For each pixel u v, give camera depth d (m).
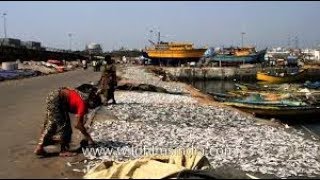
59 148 11.75
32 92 28.06
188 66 97.19
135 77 56.03
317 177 11.14
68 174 9.45
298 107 25.12
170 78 68.12
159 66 98.62
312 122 25.64
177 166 9.22
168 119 19.34
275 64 101.00
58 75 51.56
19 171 9.63
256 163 12.02
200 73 86.19
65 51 110.81
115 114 19.30
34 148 11.91
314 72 64.81
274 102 27.86
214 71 86.56
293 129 19.95
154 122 18.12
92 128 15.44
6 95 25.83
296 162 12.52
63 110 11.22
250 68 86.62
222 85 71.38
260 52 101.25
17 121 16.27
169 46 104.88
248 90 40.97
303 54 122.62
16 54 60.47
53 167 10.02
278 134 17.16
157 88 34.25
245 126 18.84
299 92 35.78
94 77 48.28
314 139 17.80
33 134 13.87
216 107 24.67
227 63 100.38
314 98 32.81
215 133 16.39
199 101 28.27
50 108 11.09
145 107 22.45
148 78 55.91
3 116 17.39
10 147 12.00
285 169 11.62
